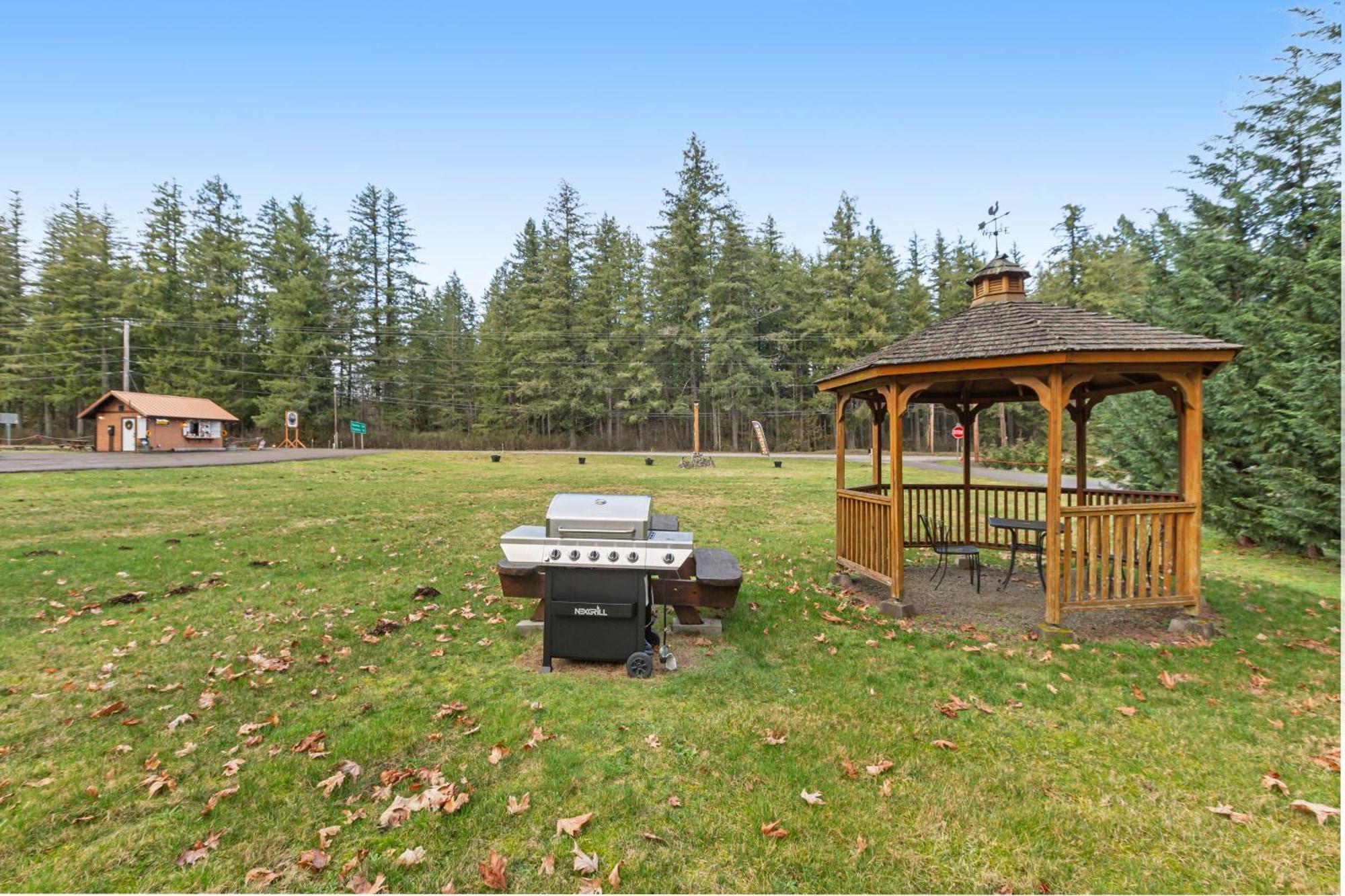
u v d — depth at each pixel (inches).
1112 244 1241.4
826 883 81.1
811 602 217.9
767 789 102.6
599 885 80.4
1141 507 188.5
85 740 115.9
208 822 92.5
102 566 245.6
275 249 1518.2
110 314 1422.2
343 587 227.5
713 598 171.9
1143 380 223.0
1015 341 186.4
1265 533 309.1
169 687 139.3
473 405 1740.9
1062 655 166.9
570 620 151.9
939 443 1665.8
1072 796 101.8
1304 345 272.5
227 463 767.7
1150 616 202.2
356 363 1616.6
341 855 85.7
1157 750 116.8
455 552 294.0
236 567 253.9
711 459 1072.2
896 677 151.4
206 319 1460.4
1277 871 84.3
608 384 1595.7
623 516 148.4
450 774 106.0
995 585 245.1
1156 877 83.1
